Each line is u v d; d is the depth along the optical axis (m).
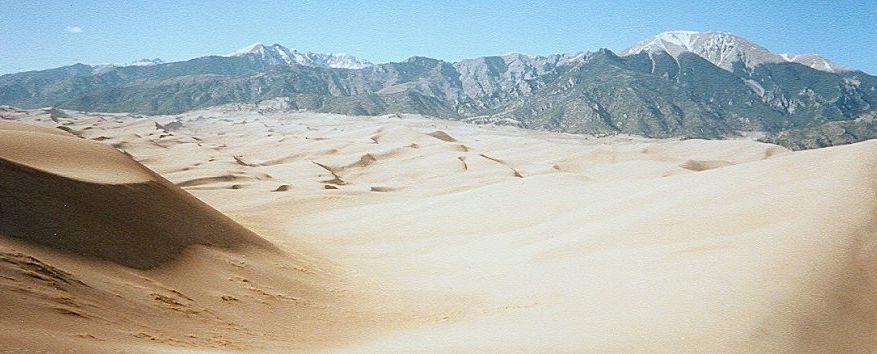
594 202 45.56
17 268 15.23
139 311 16.38
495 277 28.94
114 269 19.66
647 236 30.33
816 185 30.25
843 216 24.56
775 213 27.70
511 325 18.64
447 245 41.88
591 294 21.56
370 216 57.91
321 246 43.09
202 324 17.31
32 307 13.02
